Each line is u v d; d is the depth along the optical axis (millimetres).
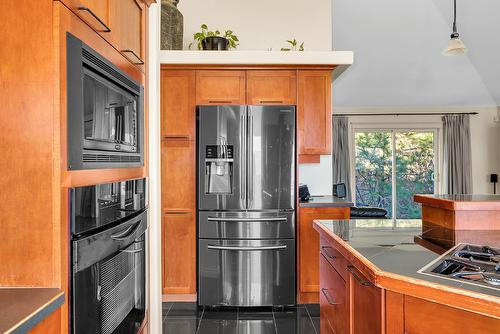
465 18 5699
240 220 3320
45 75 1197
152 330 2227
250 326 3002
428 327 1147
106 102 1572
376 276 1232
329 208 3430
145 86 2150
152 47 2236
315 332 2889
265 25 4156
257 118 3338
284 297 3344
